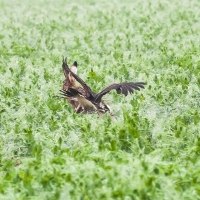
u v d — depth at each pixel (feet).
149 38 244.63
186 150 140.15
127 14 294.25
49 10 318.86
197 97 173.06
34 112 162.71
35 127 157.58
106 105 156.25
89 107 150.20
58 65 210.18
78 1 351.05
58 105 164.55
